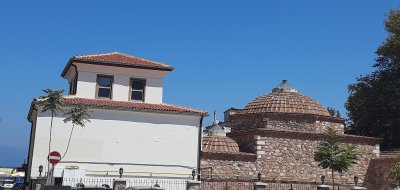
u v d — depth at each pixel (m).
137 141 32.78
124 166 32.16
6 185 67.38
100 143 31.97
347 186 39.97
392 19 47.88
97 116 32.25
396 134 46.50
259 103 44.25
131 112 33.00
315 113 42.62
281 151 39.38
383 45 48.62
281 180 38.50
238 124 43.81
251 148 39.59
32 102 31.84
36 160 30.50
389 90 47.34
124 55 37.28
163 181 32.72
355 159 38.03
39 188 28.44
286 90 45.59
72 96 33.66
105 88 34.69
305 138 40.25
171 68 35.72
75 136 31.52
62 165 30.91
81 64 34.19
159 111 33.31
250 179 37.53
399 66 48.72
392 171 28.42
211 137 39.81
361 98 48.88
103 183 31.30
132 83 35.38
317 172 39.81
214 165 37.03
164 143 33.28
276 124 41.47
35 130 30.88
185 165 33.44
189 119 34.25
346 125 51.16
